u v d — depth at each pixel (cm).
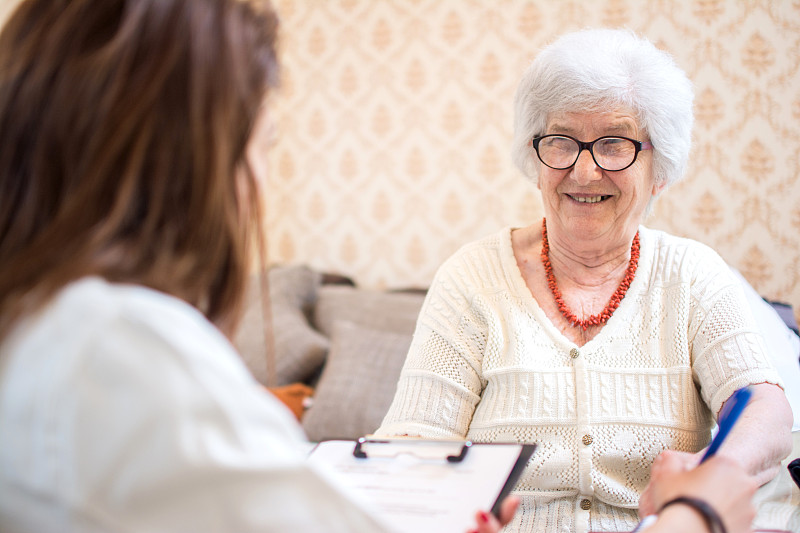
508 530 126
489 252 151
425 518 77
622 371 135
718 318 136
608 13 275
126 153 62
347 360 247
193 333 58
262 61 69
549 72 137
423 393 138
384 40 302
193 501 55
